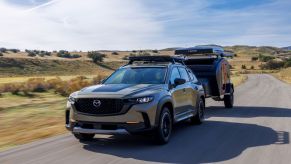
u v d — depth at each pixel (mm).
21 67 111625
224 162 6434
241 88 31422
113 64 147500
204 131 9633
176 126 10547
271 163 6344
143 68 9086
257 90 28516
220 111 14547
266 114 13359
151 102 7539
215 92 15180
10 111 14766
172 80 8938
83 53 199875
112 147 7691
